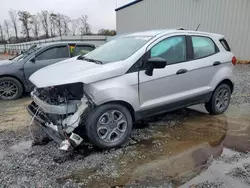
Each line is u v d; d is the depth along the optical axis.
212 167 3.04
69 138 3.18
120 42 4.36
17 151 3.48
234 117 4.84
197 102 4.52
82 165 3.09
